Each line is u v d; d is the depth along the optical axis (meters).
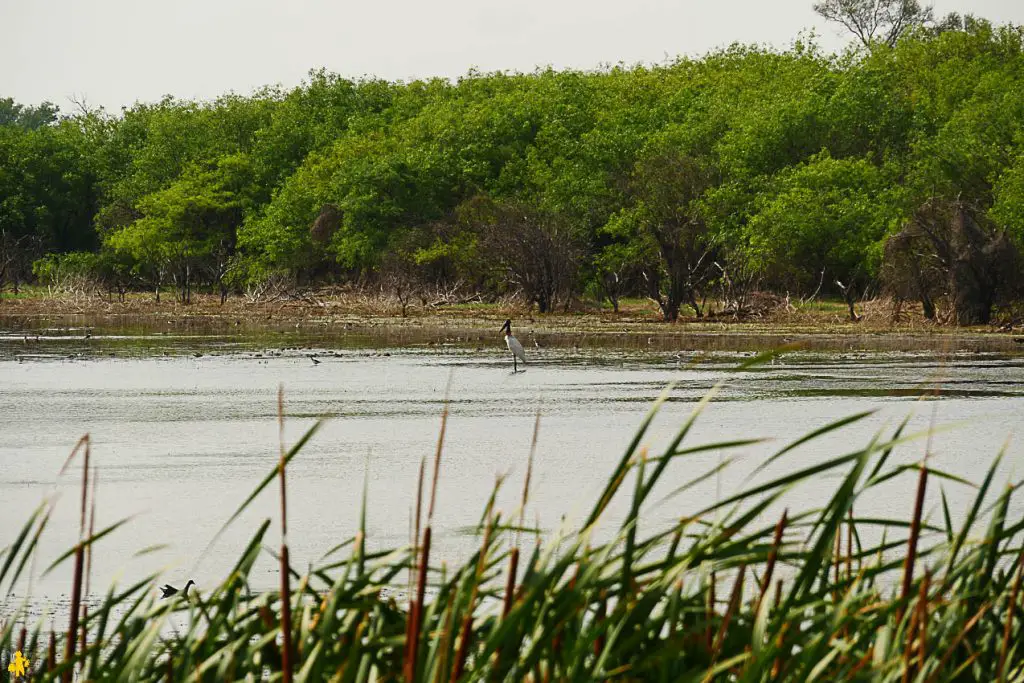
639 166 124.12
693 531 21.56
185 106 193.62
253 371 58.75
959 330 90.25
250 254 159.50
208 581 20.06
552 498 26.94
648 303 126.50
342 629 8.58
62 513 25.91
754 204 117.75
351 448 34.69
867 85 137.25
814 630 8.92
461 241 129.75
